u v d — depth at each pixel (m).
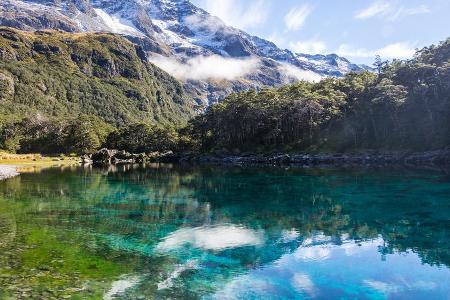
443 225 34.62
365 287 21.52
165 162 152.62
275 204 46.09
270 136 138.12
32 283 20.66
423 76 117.00
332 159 113.00
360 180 66.19
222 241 30.14
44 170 105.94
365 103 123.88
